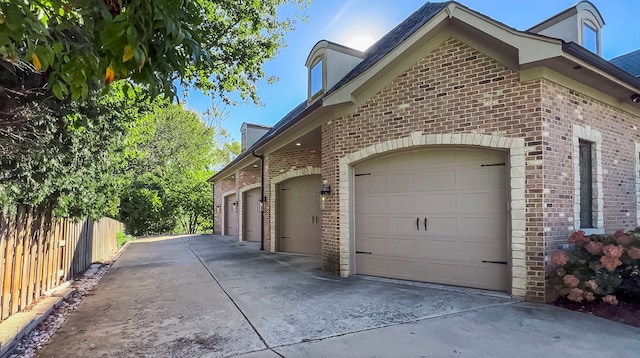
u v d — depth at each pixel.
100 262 10.88
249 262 10.34
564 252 5.34
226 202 22.95
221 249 14.09
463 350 3.73
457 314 4.92
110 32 1.68
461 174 6.48
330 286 6.77
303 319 4.82
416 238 6.95
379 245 7.45
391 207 7.30
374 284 6.84
